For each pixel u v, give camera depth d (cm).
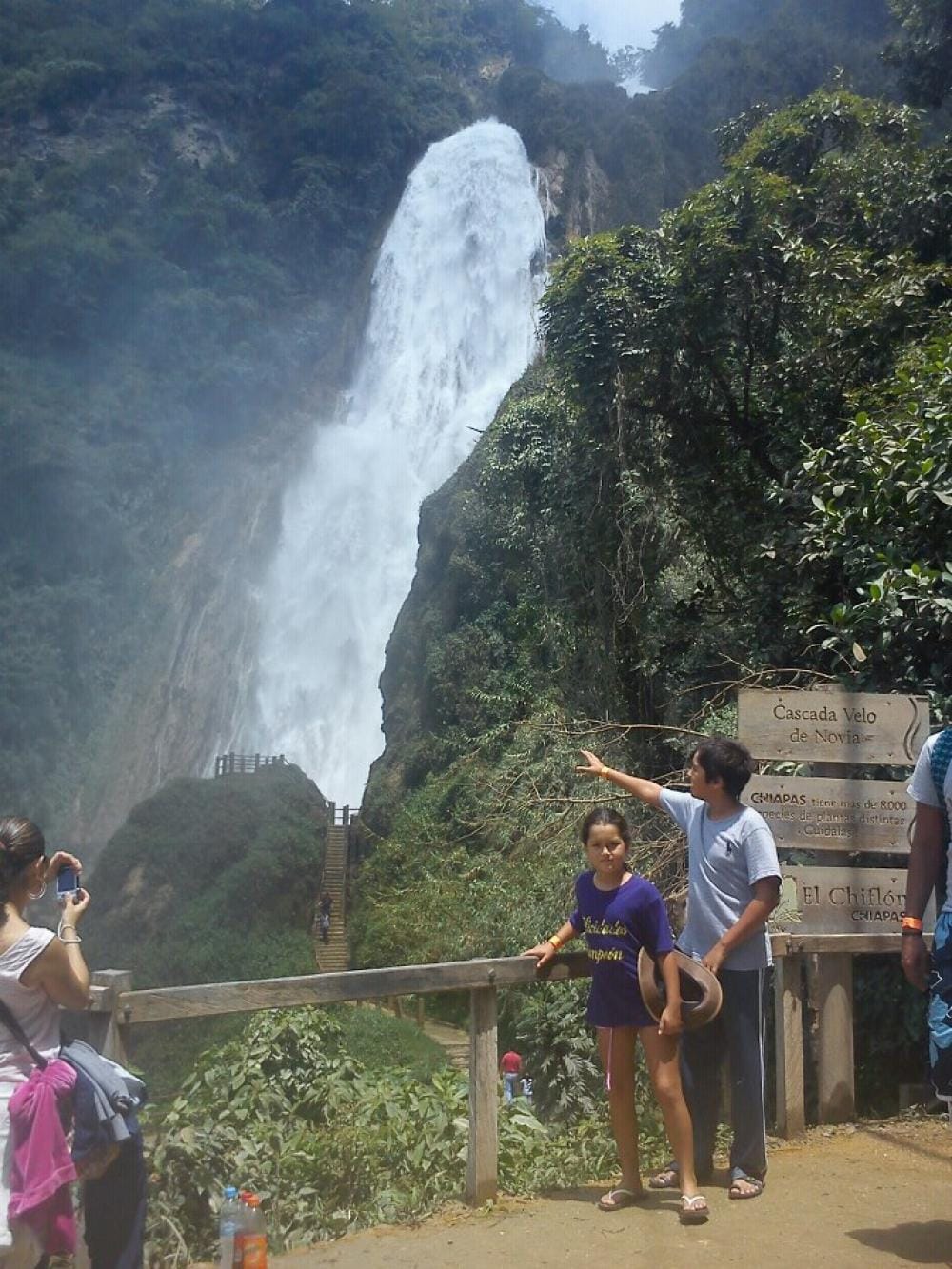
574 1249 428
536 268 6988
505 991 1018
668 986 457
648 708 1296
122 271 8231
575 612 1399
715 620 1282
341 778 5644
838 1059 588
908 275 1180
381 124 8806
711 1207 470
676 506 1327
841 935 582
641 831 927
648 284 1291
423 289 7344
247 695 6231
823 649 869
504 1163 540
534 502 1900
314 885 3328
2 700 6606
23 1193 330
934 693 730
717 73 7150
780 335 1293
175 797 3434
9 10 10106
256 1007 430
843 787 594
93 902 3297
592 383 1305
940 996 405
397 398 7000
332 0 9869
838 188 1325
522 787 1108
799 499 1016
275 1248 464
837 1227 445
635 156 7231
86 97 9419
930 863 433
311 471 6950
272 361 8075
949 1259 412
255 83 9556
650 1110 616
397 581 6156
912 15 1658
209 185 8731
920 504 793
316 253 8525
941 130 1805
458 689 3456
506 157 7506
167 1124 521
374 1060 1466
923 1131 573
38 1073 346
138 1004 409
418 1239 447
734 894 492
